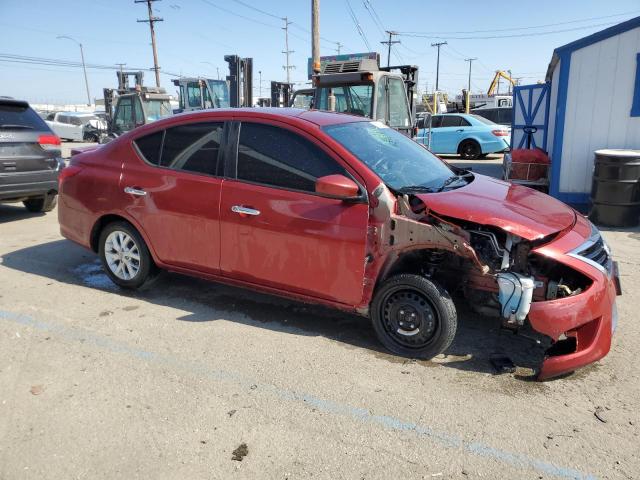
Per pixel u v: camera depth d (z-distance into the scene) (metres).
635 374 3.61
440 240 3.51
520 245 3.56
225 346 4.02
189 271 4.62
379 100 9.90
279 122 4.17
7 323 4.39
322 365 3.74
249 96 14.62
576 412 3.18
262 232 4.10
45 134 8.09
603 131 8.89
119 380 3.51
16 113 7.90
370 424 3.06
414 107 12.24
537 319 3.42
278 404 3.26
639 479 2.62
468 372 3.65
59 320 4.46
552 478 2.63
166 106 15.76
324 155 3.94
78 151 5.50
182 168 4.54
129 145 4.89
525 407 3.23
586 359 3.37
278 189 4.07
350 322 4.48
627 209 7.89
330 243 3.84
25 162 7.77
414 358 3.83
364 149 4.09
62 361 3.76
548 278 3.66
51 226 8.01
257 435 2.96
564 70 8.85
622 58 8.51
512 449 2.84
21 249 6.67
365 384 3.49
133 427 3.02
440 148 18.95
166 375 3.58
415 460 2.76
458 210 3.54
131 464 2.73
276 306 4.82
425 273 3.84
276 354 3.90
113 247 5.06
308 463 2.74
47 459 2.76
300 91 14.95
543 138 11.91
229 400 3.29
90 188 5.02
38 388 3.41
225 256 4.34
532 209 3.77
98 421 3.07
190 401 3.28
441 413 3.17
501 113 24.12
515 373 3.64
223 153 4.35
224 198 4.25
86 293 5.11
